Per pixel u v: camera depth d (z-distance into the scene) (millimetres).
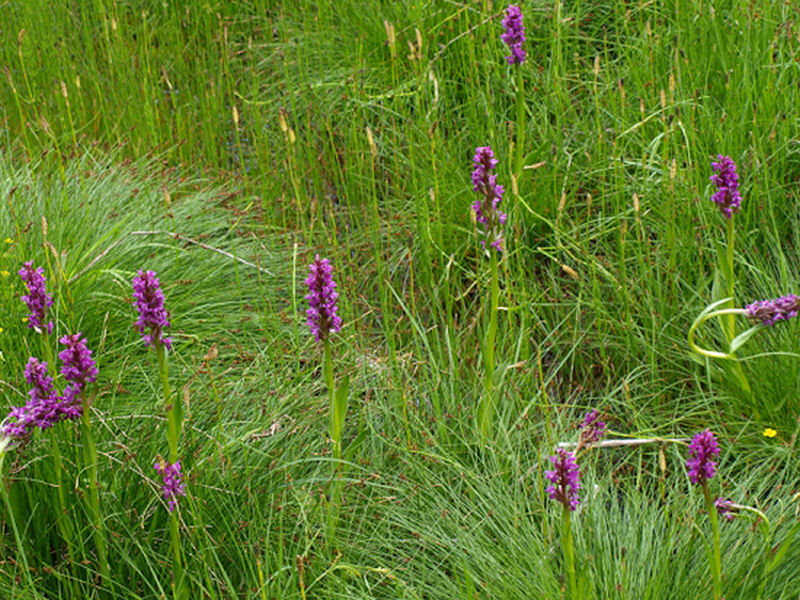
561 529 2990
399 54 5859
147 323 2451
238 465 3242
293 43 6434
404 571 3035
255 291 4555
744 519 3016
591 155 4902
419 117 5168
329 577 2971
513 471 3361
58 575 2779
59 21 6902
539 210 4664
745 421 3621
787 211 4422
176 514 2627
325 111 5910
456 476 3428
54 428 2941
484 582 2912
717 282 3551
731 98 4711
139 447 3111
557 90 5121
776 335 3633
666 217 4141
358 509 3275
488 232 3262
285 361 4020
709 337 3883
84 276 4090
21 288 3971
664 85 5043
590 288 4324
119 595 2824
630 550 2947
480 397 3605
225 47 6340
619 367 4043
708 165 4488
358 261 4898
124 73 6285
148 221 4711
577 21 5559
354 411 3771
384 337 4395
